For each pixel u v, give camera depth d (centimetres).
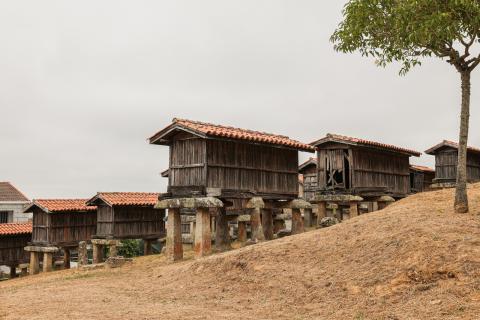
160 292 1289
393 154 2678
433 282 905
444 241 1009
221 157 1814
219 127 1959
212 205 1723
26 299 1248
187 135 1839
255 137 1877
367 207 2923
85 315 994
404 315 818
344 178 2334
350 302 938
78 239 2877
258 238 1895
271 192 2002
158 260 2077
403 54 1388
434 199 1633
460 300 819
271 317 933
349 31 1371
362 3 1328
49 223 2739
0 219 3769
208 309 1038
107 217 2677
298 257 1253
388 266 1015
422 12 1227
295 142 2139
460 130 1278
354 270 1066
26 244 3028
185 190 1823
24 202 3878
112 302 1166
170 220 1891
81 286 1484
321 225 2175
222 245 2088
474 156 3161
